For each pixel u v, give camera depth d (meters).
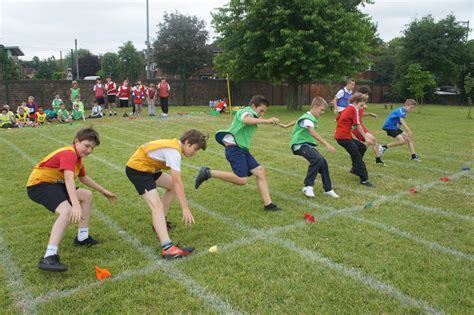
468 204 5.13
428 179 6.42
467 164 7.58
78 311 2.75
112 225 4.34
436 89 36.94
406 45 34.69
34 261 3.48
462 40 34.19
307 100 27.91
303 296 2.92
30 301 2.87
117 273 3.28
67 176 3.28
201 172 4.52
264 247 3.75
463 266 3.42
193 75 45.66
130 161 3.77
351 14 18.09
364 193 5.62
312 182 5.41
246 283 3.11
